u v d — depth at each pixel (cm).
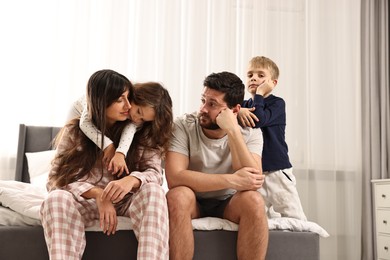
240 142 189
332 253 342
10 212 180
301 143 349
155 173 182
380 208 318
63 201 158
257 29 352
